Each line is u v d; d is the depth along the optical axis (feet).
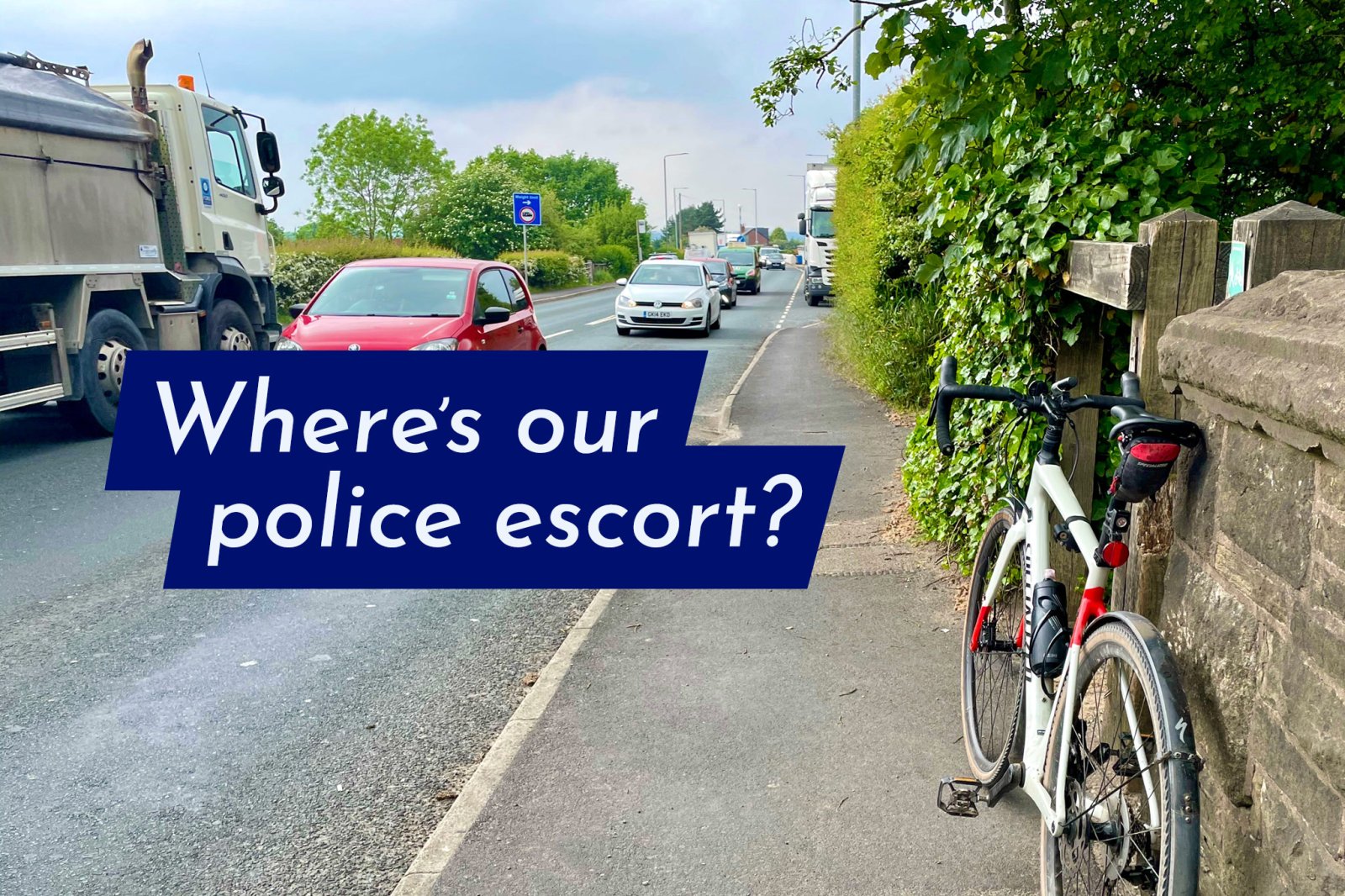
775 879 10.34
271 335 46.96
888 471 27.99
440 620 18.81
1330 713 6.35
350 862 11.27
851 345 50.42
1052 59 16.10
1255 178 17.72
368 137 151.64
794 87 19.97
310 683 16.11
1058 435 9.99
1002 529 11.72
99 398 35.94
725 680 15.03
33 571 21.74
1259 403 7.06
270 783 13.01
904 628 16.81
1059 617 9.75
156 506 26.91
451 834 11.28
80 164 34.71
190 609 19.47
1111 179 14.76
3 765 13.56
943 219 17.21
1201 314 8.68
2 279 32.07
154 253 38.55
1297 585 6.88
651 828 11.28
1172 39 16.35
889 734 13.24
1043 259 14.17
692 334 79.87
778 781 12.17
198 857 11.41
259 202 46.57
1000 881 10.22
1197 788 6.87
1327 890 6.33
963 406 18.78
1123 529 8.43
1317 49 16.62
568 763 12.73
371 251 124.16
